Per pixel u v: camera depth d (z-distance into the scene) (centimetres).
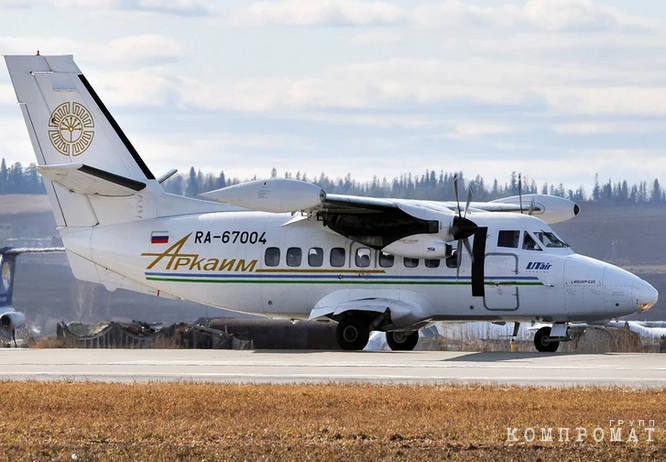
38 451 3366
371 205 7081
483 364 5891
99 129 7819
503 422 3750
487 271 7262
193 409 4041
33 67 7806
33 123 7825
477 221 7412
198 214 7862
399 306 7306
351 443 3462
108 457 3309
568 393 4438
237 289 7669
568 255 7300
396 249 7225
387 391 4491
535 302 7238
